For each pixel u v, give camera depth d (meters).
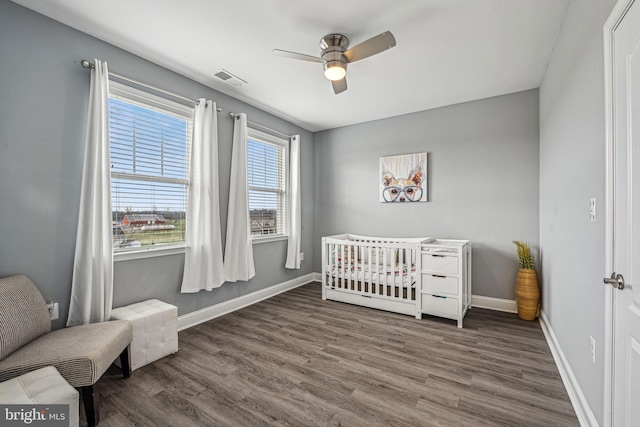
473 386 1.88
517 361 2.19
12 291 1.67
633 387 1.08
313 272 4.78
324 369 2.09
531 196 3.18
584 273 1.60
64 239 2.08
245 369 2.09
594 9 1.44
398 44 2.32
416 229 3.87
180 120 2.85
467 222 3.53
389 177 4.04
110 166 2.22
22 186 1.90
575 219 1.77
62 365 1.47
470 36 2.21
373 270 3.53
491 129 3.38
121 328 1.86
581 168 1.64
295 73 2.82
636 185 1.07
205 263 2.91
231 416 1.62
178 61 2.59
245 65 2.67
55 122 2.04
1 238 1.81
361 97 3.39
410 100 3.48
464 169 3.54
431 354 2.30
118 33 2.19
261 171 3.85
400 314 3.23
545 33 2.17
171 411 1.65
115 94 2.36
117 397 1.77
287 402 1.73
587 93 1.54
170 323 2.29
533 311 2.96
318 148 4.75
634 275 1.08
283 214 4.22
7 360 1.48
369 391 1.84
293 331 2.77
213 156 2.99
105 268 2.17
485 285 3.42
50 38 2.01
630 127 1.11
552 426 1.53
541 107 2.97
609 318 1.26
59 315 2.05
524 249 3.05
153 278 2.60
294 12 1.96
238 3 1.88
